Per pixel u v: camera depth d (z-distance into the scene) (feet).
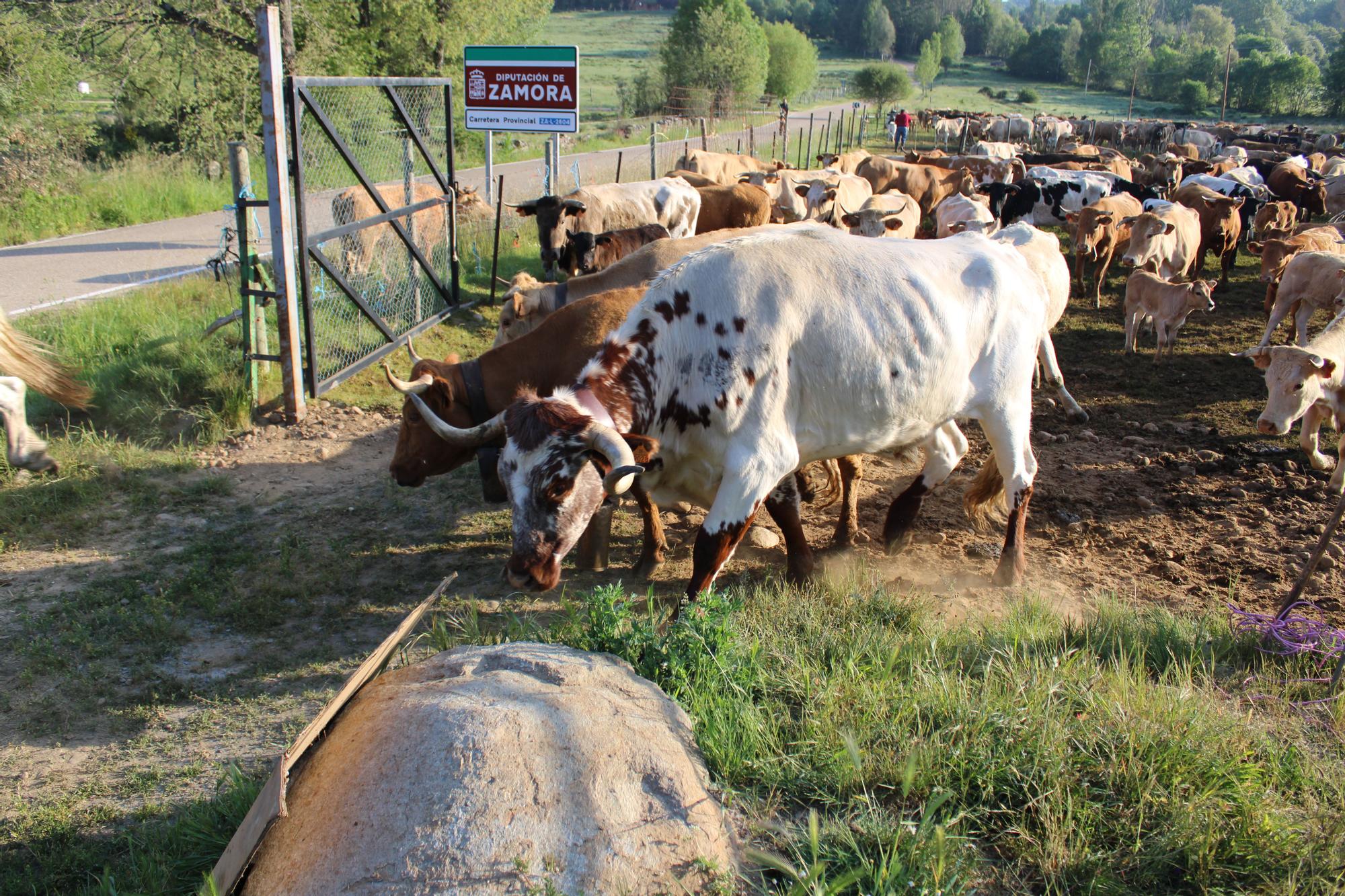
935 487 23.52
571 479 15.23
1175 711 13.14
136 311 35.47
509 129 55.16
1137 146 154.30
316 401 30.04
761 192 53.06
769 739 12.50
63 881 11.98
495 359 20.49
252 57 75.46
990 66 470.80
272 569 20.26
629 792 10.53
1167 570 20.70
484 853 9.64
